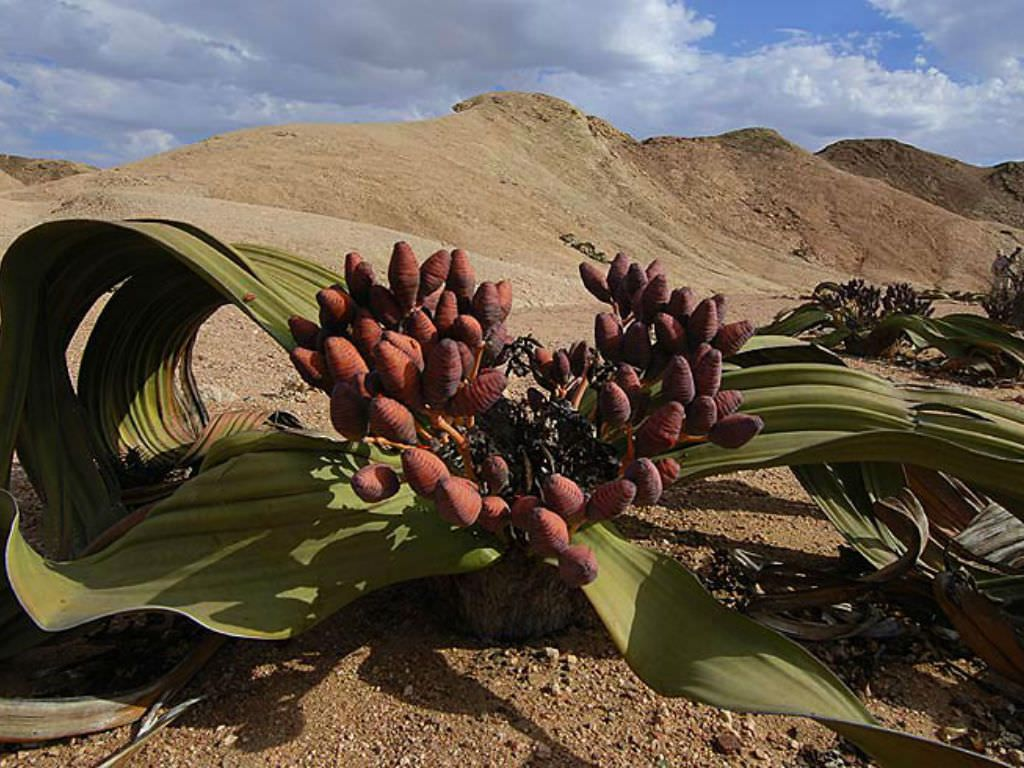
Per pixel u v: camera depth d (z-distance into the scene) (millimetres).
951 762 1338
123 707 1793
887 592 2262
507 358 2115
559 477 1580
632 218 50250
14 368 2186
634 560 1854
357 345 1807
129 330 2701
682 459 2236
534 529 1515
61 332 2400
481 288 1866
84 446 2396
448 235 30422
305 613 1800
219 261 2307
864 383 2424
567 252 32375
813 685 1544
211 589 1790
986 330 6816
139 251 2377
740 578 2484
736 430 1714
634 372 1885
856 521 2553
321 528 1893
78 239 2207
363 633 2193
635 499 1602
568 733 1812
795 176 63812
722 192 61500
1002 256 10406
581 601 2297
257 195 30219
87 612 1698
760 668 1590
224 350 6000
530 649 2127
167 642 2082
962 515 2574
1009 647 1928
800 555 2719
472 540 1945
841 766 1735
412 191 33625
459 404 1653
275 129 41656
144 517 1966
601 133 64688
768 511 3135
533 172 49156
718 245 51750
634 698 1938
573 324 10023
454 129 51375
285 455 1923
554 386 2115
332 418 1616
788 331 8383
